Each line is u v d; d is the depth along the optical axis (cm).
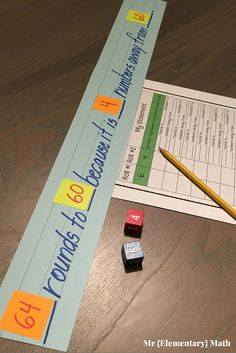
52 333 43
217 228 53
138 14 83
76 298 46
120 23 81
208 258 51
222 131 65
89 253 49
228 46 79
